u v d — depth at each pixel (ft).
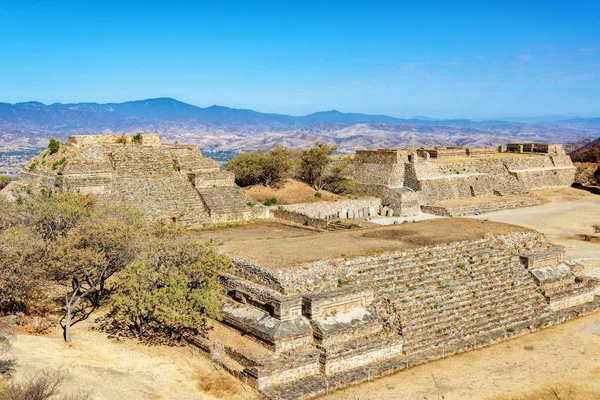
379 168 307.17
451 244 144.05
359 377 102.32
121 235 118.01
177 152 238.27
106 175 208.85
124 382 93.56
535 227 246.47
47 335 111.14
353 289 115.75
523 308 134.00
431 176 307.99
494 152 392.47
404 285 126.00
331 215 261.03
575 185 377.91
